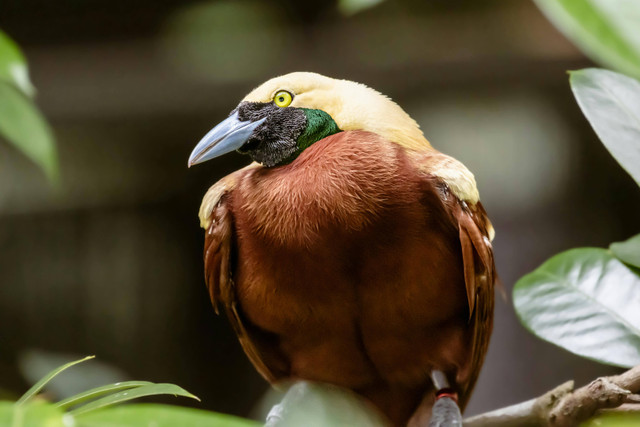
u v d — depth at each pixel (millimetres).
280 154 5332
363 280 4953
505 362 12781
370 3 2814
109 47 13906
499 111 13547
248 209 5145
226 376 14906
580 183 13703
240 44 13594
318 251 4875
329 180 4891
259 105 5414
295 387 5656
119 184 14578
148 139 14234
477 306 5055
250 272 5199
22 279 14453
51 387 7543
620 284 4566
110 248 14695
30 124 3463
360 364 5469
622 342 4348
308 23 13688
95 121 13836
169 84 13570
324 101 5293
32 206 14445
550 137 13594
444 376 5504
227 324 15000
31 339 14273
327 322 5176
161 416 1952
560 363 12742
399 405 5789
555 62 12914
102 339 14492
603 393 4266
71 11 13703
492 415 4746
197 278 15000
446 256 5012
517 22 13039
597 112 3729
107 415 1968
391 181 4875
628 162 3617
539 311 4578
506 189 13664
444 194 4875
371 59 13422
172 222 14914
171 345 14742
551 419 4441
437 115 13727
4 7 13633
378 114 5211
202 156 5383
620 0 1680
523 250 13484
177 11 13727
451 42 13172
